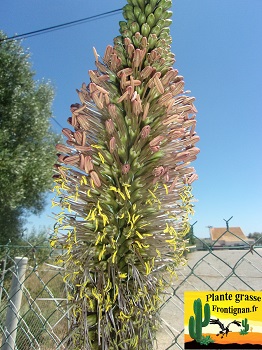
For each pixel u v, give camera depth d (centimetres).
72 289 180
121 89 186
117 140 179
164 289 182
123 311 161
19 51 1439
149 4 205
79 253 174
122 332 161
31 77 1489
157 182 173
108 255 174
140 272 172
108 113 185
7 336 286
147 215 178
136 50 181
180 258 179
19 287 290
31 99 1467
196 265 204
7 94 1396
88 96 189
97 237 171
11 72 1421
